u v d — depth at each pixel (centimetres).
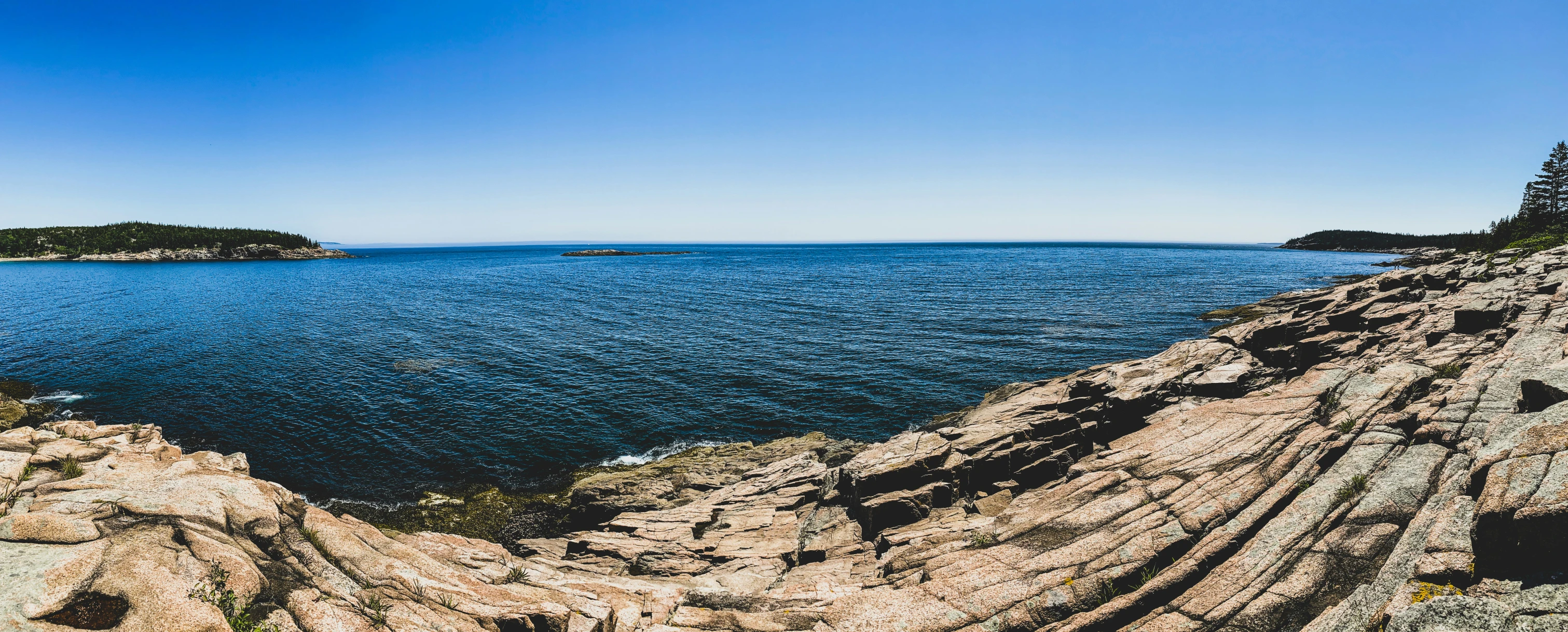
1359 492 966
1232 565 880
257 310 6531
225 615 651
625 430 2817
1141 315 5756
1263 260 16550
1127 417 2102
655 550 1598
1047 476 1766
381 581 830
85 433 1560
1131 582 917
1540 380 961
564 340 4800
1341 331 2614
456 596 834
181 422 2902
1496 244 9325
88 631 573
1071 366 3856
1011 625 870
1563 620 539
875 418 2967
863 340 4688
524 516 2088
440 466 2442
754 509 1861
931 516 1565
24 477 988
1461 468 916
